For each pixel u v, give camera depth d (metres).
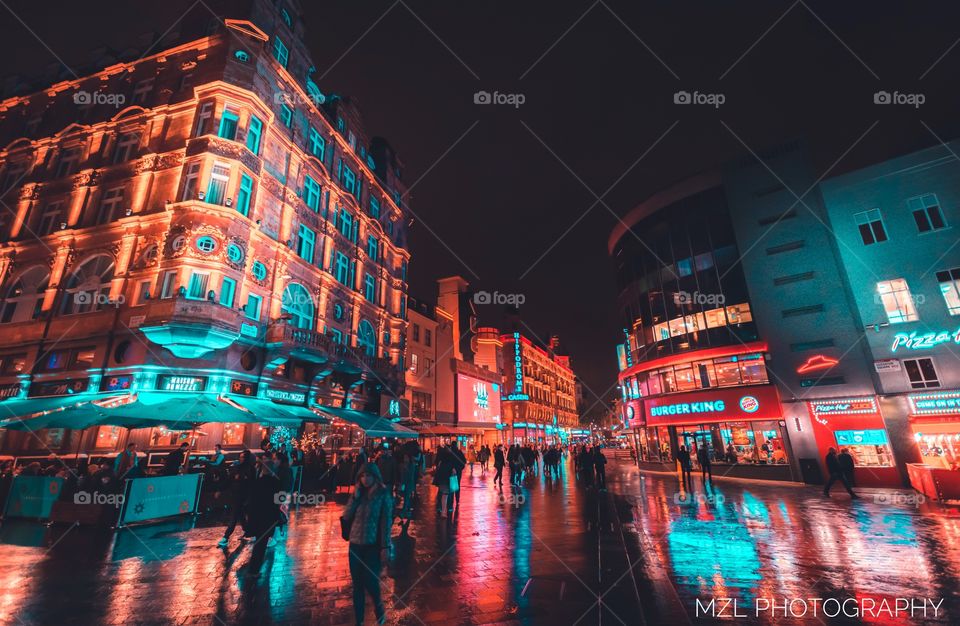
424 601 5.63
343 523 5.09
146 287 17.81
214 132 18.81
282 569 7.11
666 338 27.55
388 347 31.52
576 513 12.18
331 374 24.78
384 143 34.91
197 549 8.27
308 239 23.88
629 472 27.66
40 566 7.04
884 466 19.28
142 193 19.09
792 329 22.73
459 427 42.31
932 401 18.97
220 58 19.78
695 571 6.84
